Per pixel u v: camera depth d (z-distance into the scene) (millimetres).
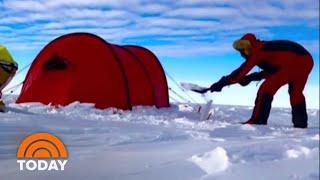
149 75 8352
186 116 6676
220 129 4266
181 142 3303
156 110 7371
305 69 5410
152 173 2113
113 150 2916
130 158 2559
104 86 7117
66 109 6332
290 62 5352
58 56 7191
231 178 1962
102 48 7363
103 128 4117
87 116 5695
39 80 7250
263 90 5402
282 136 3855
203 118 6242
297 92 5453
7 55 5492
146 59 8742
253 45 5508
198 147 2971
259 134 4090
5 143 3096
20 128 3838
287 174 2027
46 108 6254
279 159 2318
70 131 3850
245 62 5492
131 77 7973
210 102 6148
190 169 2152
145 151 2844
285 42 5488
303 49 5496
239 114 8109
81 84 7051
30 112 5672
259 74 5758
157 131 4012
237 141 3318
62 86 7105
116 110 6715
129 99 7230
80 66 7164
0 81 5434
